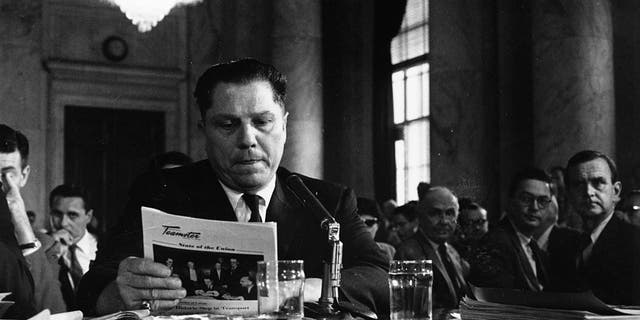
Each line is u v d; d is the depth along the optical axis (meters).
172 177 3.03
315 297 2.78
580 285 4.28
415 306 2.32
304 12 12.52
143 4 12.68
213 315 2.49
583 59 9.05
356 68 14.28
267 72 2.85
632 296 3.85
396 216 8.09
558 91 9.12
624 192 9.08
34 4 13.23
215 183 2.98
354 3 14.31
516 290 2.33
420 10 13.78
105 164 13.94
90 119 13.84
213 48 13.94
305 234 2.98
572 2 9.11
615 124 9.23
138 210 2.98
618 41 9.35
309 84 12.44
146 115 14.22
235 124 2.82
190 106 14.38
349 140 14.18
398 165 14.06
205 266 2.53
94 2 13.89
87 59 13.80
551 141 9.14
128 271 2.51
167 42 14.30
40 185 13.20
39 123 13.24
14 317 2.90
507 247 4.76
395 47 14.25
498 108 10.43
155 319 2.38
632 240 3.91
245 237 2.50
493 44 10.52
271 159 2.87
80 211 6.12
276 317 2.27
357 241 3.08
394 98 14.22
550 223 5.03
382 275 2.98
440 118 10.41
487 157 10.32
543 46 9.27
